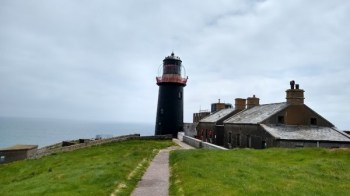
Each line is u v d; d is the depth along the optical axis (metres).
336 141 39.38
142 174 24.41
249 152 33.25
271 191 17.28
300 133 40.62
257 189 17.55
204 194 16.83
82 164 32.94
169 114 70.12
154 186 20.39
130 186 20.02
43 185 21.97
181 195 17.44
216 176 21.22
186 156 31.48
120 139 58.97
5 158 52.34
